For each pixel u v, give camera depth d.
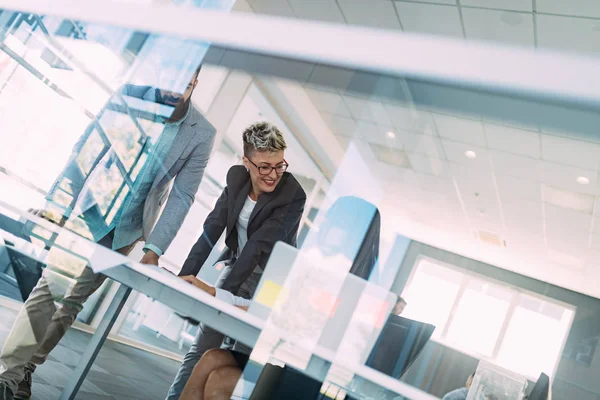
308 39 0.86
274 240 1.03
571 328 6.99
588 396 6.64
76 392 0.87
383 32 0.75
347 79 3.23
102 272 0.66
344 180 5.38
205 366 0.79
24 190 1.24
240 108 3.81
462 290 7.37
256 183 1.06
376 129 4.82
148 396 1.11
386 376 0.75
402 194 6.18
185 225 1.53
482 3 2.61
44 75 1.47
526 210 5.61
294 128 4.73
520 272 7.28
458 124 4.33
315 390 0.70
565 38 2.58
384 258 0.86
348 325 0.73
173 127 1.08
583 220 5.27
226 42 0.99
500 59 0.61
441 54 0.70
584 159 4.10
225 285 0.99
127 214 1.01
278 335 0.68
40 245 0.86
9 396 0.83
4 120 1.38
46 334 0.87
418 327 0.80
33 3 1.08
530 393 1.07
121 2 1.01
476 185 5.42
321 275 0.74
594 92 0.56
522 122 0.61
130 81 1.50
